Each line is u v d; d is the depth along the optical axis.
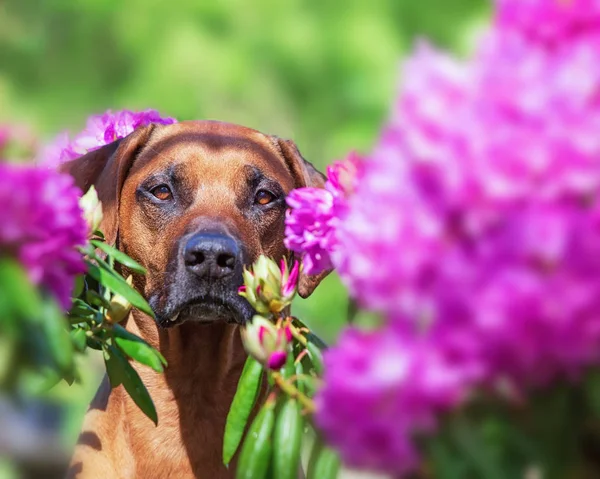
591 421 2.93
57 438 12.12
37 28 21.08
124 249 6.31
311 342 4.75
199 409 5.97
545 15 3.03
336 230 4.12
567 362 2.73
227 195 6.17
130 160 6.40
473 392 2.82
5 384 3.22
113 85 21.00
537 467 2.94
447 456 2.87
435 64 2.90
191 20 19.25
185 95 19.14
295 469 3.86
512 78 2.82
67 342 3.33
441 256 2.79
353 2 19.36
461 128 2.78
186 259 5.79
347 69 19.36
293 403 3.94
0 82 20.06
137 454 5.96
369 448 2.84
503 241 2.70
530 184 2.73
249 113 20.12
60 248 3.27
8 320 3.05
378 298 2.87
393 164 2.92
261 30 19.31
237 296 5.80
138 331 6.17
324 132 20.70
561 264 2.67
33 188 3.19
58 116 20.98
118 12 19.86
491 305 2.66
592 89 2.81
